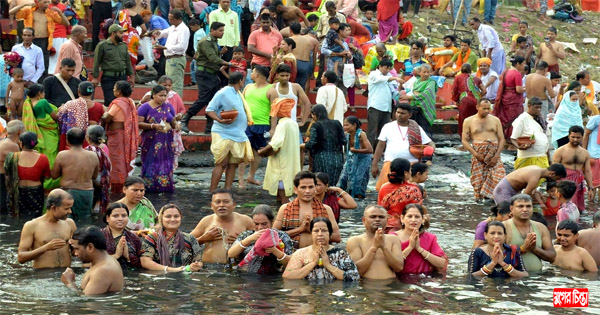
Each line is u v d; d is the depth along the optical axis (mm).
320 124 21344
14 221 19219
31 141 19859
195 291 13680
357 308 12758
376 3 37688
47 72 28234
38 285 13883
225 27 29781
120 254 15086
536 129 23719
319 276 14656
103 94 27266
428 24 42625
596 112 31469
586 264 15719
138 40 28922
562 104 26297
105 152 20328
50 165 21703
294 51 28562
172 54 28031
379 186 22016
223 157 22531
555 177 20672
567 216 18953
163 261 15266
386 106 28172
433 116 29000
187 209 20469
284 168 21391
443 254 15469
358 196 22938
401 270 15016
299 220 16172
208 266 15586
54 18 28219
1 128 22750
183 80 29391
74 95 23422
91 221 19250
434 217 20719
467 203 22781
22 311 12344
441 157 28469
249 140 23781
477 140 23500
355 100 32062
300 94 23734
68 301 12938
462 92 30219
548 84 29500
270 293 13609
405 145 21750
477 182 23484
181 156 26531
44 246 14930
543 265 16078
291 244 15430
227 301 13086
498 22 45750
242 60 28531
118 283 13703
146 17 30922
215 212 16203
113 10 32094
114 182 22516
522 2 49312
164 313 12375
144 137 22812
